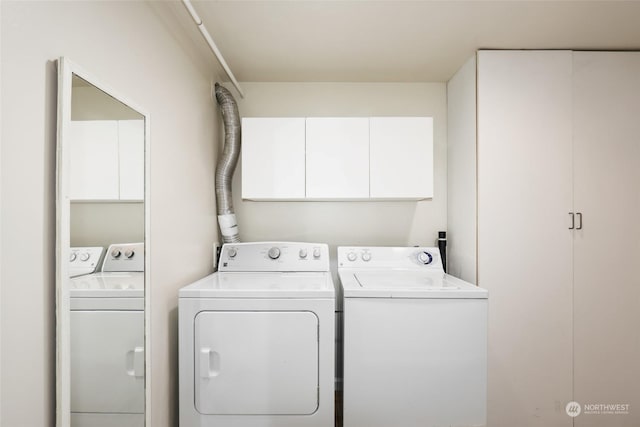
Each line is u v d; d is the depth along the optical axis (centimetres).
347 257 184
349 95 206
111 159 89
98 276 83
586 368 161
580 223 162
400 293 128
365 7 131
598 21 140
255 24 142
